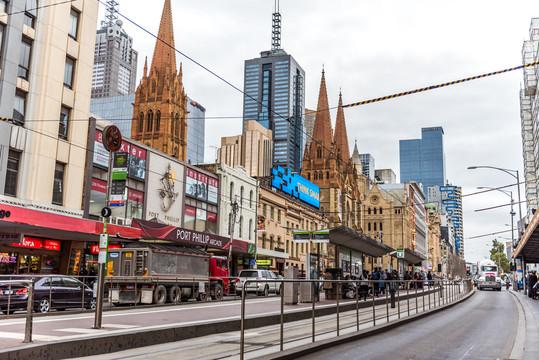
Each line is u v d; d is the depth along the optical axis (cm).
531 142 12938
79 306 1939
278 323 1119
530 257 5012
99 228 2612
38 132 2738
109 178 1373
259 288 1087
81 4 3102
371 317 1511
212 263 3181
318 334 1201
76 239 2889
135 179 3491
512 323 1786
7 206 2142
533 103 9875
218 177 4588
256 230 5147
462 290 3791
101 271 1297
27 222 2223
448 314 2197
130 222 3056
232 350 1030
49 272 2811
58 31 2908
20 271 2647
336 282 1291
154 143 9344
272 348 1038
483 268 6950
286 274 2469
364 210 12169
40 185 2730
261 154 13650
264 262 4812
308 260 2838
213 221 4469
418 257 5041
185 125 9906
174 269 2525
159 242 3303
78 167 2992
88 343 976
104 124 3225
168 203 3828
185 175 4062
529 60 10581
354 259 3384
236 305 2350
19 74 2711
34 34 2794
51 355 908
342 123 11269
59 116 2892
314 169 9706
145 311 1942
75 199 2953
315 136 10031
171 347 1091
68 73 3006
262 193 5388
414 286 2028
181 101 9819
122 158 1369
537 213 2709
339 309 1287
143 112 9544
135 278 2283
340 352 1070
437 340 1298
